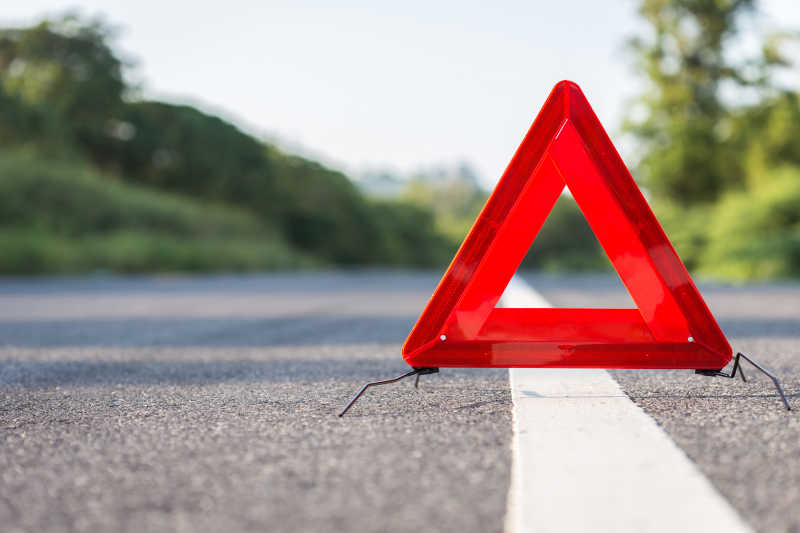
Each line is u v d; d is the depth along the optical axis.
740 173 29.66
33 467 1.58
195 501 1.35
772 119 28.64
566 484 1.41
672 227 19.94
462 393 2.44
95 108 37.84
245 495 1.38
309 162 52.94
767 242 16.89
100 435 1.87
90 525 1.24
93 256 18.22
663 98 30.62
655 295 2.30
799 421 1.93
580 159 2.24
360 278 18.47
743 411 2.07
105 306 7.47
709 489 1.38
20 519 1.27
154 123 41.16
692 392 2.40
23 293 9.77
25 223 21.98
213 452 1.69
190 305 7.67
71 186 25.91
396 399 2.34
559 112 2.26
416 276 21.38
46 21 36.72
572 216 50.09
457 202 108.19
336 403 2.28
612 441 1.72
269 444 1.76
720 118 30.75
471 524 1.22
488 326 2.34
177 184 42.38
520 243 2.28
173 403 2.31
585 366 2.34
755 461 1.55
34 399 2.40
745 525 1.21
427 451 1.67
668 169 30.16
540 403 2.19
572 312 2.34
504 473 1.50
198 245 23.84
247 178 45.53
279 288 11.88
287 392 2.50
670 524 1.22
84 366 3.22
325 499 1.35
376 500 1.34
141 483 1.46
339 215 52.72
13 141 29.98
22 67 36.81
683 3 29.75
